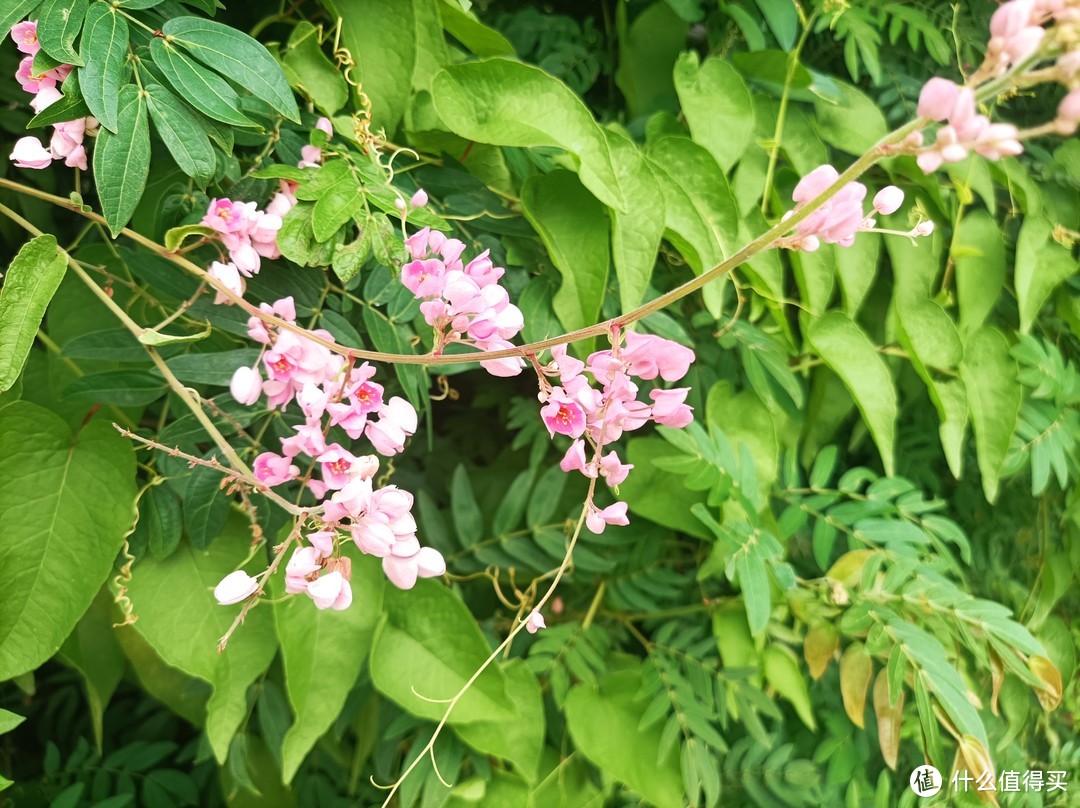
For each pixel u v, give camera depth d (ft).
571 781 1.50
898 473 1.74
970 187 1.56
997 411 1.59
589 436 0.93
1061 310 1.72
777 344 1.50
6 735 1.79
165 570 1.24
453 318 0.92
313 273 1.15
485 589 1.57
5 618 1.10
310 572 0.90
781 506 1.60
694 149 1.38
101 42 0.95
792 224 0.76
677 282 1.51
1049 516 1.78
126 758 1.67
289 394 1.00
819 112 1.56
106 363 1.29
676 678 1.45
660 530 1.55
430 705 1.29
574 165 1.32
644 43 1.60
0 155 1.36
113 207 0.95
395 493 0.90
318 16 1.32
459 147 1.31
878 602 1.44
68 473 1.15
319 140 1.13
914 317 1.56
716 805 1.53
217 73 1.04
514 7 1.63
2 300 0.95
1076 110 0.64
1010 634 1.41
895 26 1.57
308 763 1.66
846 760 1.56
